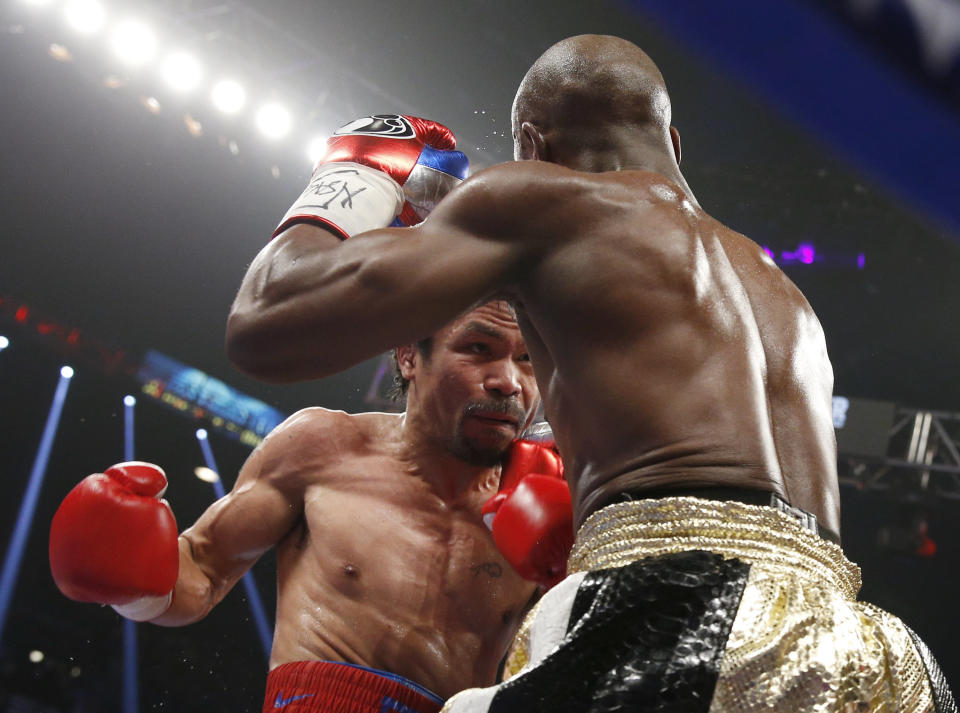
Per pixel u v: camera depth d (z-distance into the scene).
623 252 1.30
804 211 8.74
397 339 1.35
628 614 1.10
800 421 1.33
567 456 1.34
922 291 9.20
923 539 9.64
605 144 1.52
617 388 1.27
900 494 9.17
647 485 1.23
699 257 1.33
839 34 6.68
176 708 10.19
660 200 1.37
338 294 1.33
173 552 1.89
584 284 1.30
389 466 2.14
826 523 1.27
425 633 1.99
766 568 1.14
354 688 1.91
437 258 1.33
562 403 1.35
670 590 1.11
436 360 2.08
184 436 12.29
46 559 11.61
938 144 7.47
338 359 1.36
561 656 1.10
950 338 9.59
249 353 1.38
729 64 7.42
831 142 7.73
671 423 1.24
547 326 1.34
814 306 9.70
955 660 10.15
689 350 1.27
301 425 2.21
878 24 6.30
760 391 1.29
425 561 2.04
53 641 10.70
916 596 10.30
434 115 8.63
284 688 1.95
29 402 11.97
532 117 1.59
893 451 9.29
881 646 1.15
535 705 1.08
